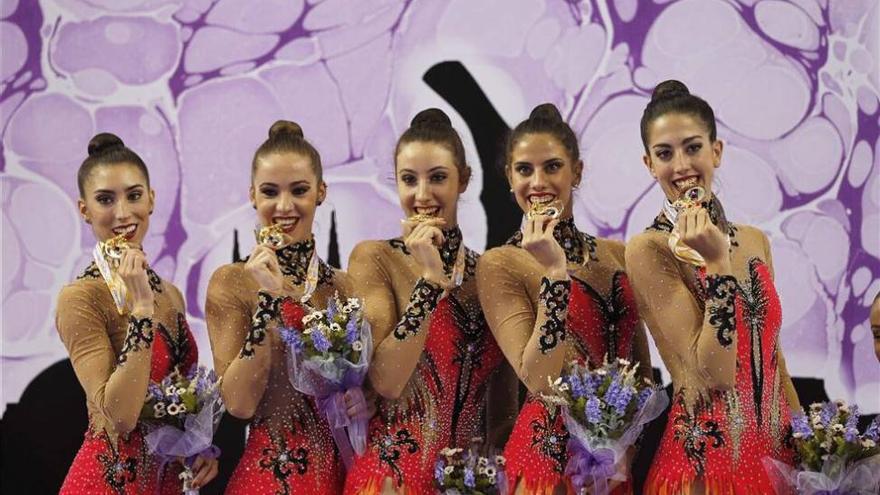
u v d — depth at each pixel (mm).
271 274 8078
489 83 10742
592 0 10680
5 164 10898
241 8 10953
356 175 10828
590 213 10648
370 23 10859
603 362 8234
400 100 10820
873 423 7957
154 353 8680
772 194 10516
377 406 8398
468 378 8469
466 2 10781
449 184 8484
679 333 7695
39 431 10867
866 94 10445
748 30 10578
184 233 10914
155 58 10961
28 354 10852
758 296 7938
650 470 8031
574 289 8297
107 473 8391
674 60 10633
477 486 8078
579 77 10680
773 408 7895
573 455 7918
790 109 10531
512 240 8445
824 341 10445
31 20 10961
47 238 10867
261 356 8164
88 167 8812
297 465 8328
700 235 7352
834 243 10469
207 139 10914
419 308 8047
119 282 8414
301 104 10891
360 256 8680
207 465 8867
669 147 7973
